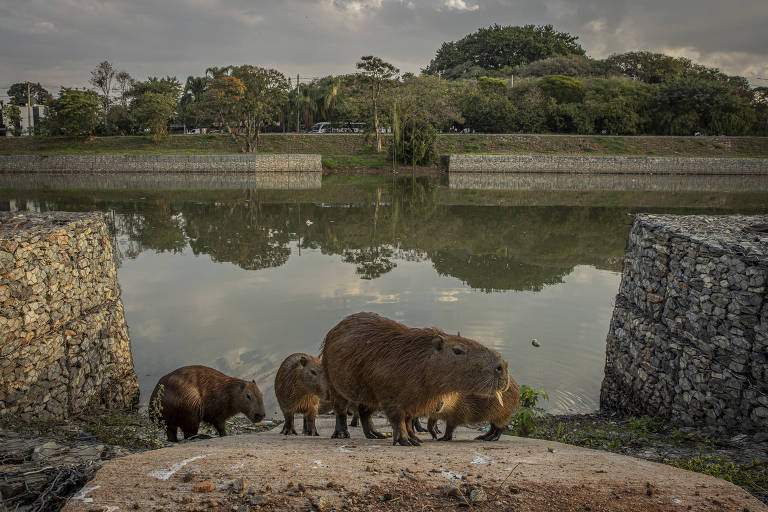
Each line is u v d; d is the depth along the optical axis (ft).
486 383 12.19
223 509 8.10
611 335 27.68
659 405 22.91
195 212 91.45
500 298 43.14
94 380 24.68
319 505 8.25
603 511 8.38
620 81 226.58
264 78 184.96
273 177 166.20
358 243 67.26
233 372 29.37
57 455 13.12
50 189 125.49
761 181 158.40
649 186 143.02
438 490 9.00
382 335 13.76
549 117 213.25
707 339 20.53
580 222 82.48
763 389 18.52
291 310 40.19
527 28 343.87
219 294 44.50
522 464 10.73
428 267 54.39
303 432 20.31
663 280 23.75
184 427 19.56
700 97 205.87
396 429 13.69
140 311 39.93
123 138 201.67
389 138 207.10
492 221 83.87
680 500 8.93
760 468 15.02
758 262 18.76
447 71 345.51
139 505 8.16
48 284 22.06
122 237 69.67
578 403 26.61
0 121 246.47
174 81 232.94
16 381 19.99
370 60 188.75
